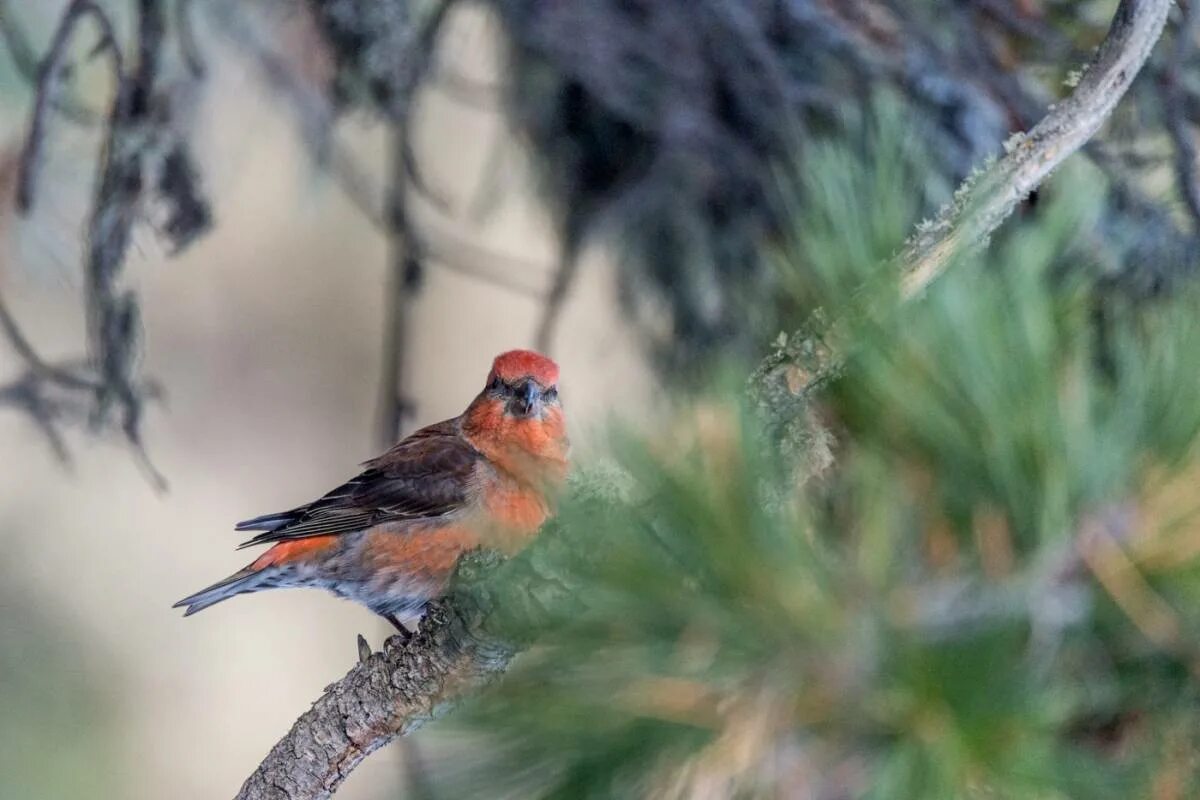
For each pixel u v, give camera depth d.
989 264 4.47
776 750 3.71
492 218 12.92
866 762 3.68
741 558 3.56
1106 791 3.56
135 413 9.98
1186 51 8.46
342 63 10.55
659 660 3.63
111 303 9.77
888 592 3.63
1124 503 3.67
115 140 9.59
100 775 13.19
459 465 9.70
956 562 3.74
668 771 3.71
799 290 5.15
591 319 14.01
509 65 11.38
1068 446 3.73
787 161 9.82
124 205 9.69
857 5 9.31
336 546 9.89
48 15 10.47
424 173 12.96
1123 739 3.79
